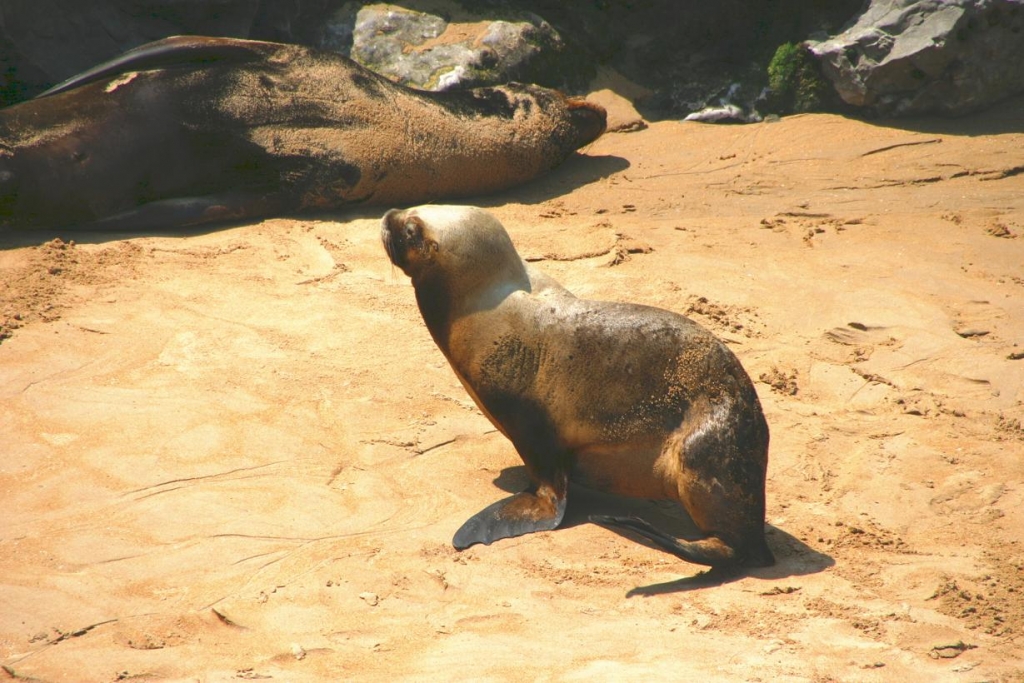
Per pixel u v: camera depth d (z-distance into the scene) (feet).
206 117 142.72
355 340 111.24
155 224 137.80
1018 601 74.18
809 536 82.79
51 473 86.07
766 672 63.87
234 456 90.17
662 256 135.74
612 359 79.87
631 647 67.15
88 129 136.36
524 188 166.50
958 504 88.33
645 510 85.71
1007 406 105.09
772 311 122.21
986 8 188.96
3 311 110.73
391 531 81.10
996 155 177.37
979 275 131.34
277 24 183.01
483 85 185.16
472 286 82.38
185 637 68.39
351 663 65.36
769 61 202.39
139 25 167.32
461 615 71.26
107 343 106.93
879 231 146.00
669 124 198.39
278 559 76.95
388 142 151.23
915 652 67.05
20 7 155.22
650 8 206.49
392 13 191.93
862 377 109.50
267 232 139.23
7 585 72.59
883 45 191.21
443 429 96.99
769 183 168.45
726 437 76.79
